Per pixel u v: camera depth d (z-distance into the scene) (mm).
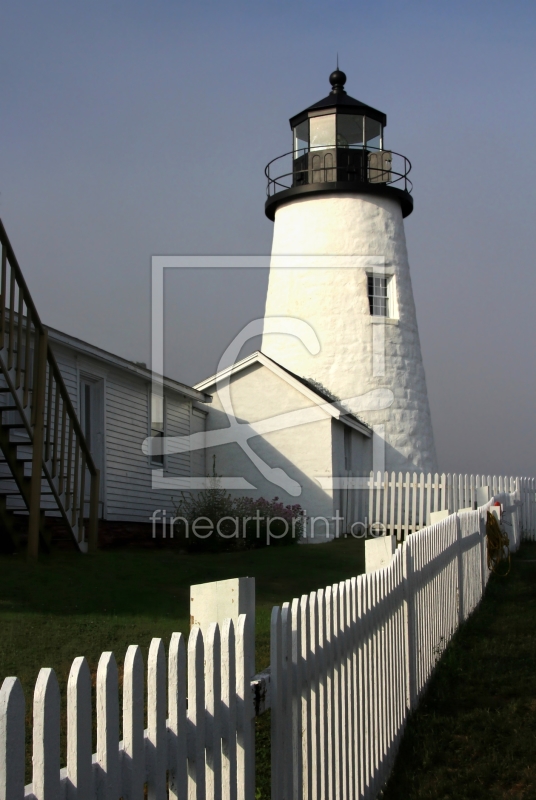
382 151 24984
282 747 3918
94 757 2645
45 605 8547
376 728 5836
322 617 4645
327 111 24984
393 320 24406
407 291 25078
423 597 8109
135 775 2684
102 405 16938
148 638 7734
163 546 17547
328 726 4664
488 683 8070
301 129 25781
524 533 22422
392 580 6625
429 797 5598
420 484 21203
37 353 11438
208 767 3260
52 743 2299
